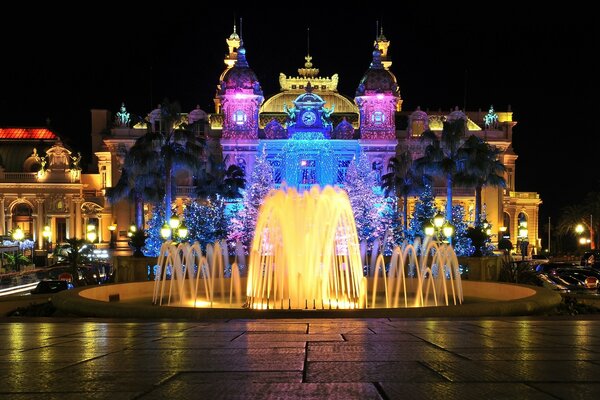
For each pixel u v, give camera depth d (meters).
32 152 94.56
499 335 11.41
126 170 60.62
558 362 8.30
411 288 31.77
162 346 10.14
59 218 92.31
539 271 41.72
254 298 29.00
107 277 42.44
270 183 72.88
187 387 6.81
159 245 55.91
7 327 13.36
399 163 74.75
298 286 28.84
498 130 94.62
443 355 8.98
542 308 17.95
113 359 8.81
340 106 98.62
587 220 97.12
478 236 36.97
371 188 73.00
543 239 123.19
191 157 54.03
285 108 88.81
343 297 29.83
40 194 90.62
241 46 88.88
